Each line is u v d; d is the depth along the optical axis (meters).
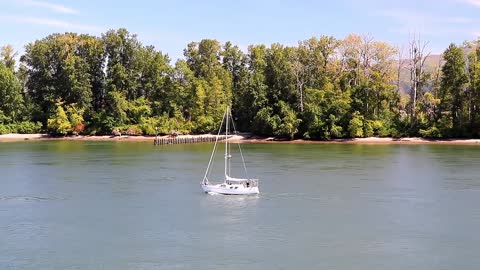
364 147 141.00
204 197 66.31
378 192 69.50
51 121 180.00
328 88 170.25
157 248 45.59
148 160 107.69
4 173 87.12
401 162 102.62
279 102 168.25
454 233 49.97
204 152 127.31
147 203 62.78
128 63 188.75
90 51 187.12
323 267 41.16
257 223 53.50
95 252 44.59
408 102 171.75
